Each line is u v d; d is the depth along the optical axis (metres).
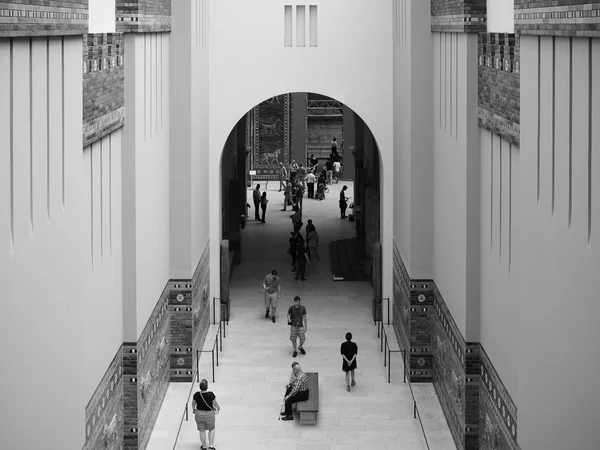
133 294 18.44
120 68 17.86
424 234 23.33
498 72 16.20
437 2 22.11
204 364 24.92
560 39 11.88
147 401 19.89
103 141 16.81
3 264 10.41
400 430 20.70
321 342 26.69
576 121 11.30
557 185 11.96
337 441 20.14
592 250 10.76
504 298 16.08
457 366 19.48
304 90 27.81
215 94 27.75
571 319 11.38
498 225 16.67
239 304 30.47
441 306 21.86
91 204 15.88
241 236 40.44
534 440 13.07
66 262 12.81
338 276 33.72
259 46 27.69
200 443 20.03
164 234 22.58
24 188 11.15
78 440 13.62
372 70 27.75
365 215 35.03
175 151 23.31
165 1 22.11
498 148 16.69
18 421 10.85
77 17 13.19
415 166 23.27
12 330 10.66
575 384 11.24
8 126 10.63
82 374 13.81
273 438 20.30
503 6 17.25
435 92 22.84
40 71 11.77
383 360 25.20
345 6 27.64
